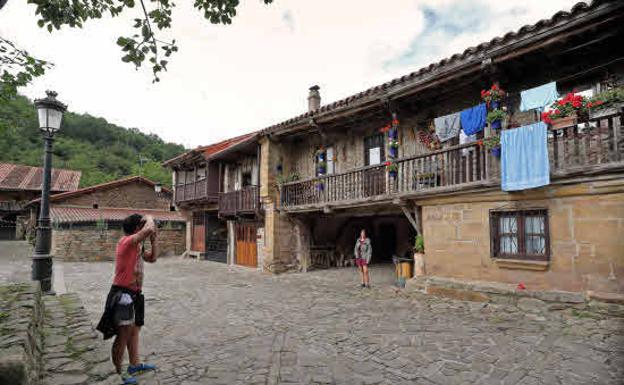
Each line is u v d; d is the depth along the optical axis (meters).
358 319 6.09
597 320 5.37
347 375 3.79
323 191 10.98
